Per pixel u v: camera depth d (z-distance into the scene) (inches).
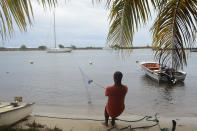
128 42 108.3
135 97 450.3
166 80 634.8
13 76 866.8
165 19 104.0
